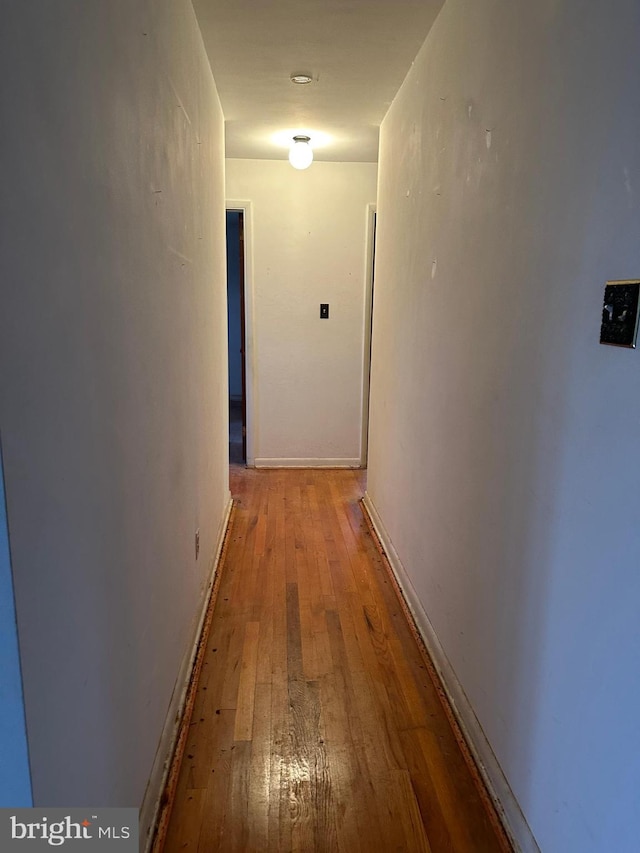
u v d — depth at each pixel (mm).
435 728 1731
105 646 1034
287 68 2482
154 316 1424
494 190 1485
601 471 992
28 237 713
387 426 3002
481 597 1586
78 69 886
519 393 1333
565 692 1121
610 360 965
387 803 1468
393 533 2805
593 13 1011
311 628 2264
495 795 1450
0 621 686
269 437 4465
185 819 1412
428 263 2172
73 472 873
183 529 1877
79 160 893
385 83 2631
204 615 2289
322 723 1743
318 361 4363
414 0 1921
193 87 2039
